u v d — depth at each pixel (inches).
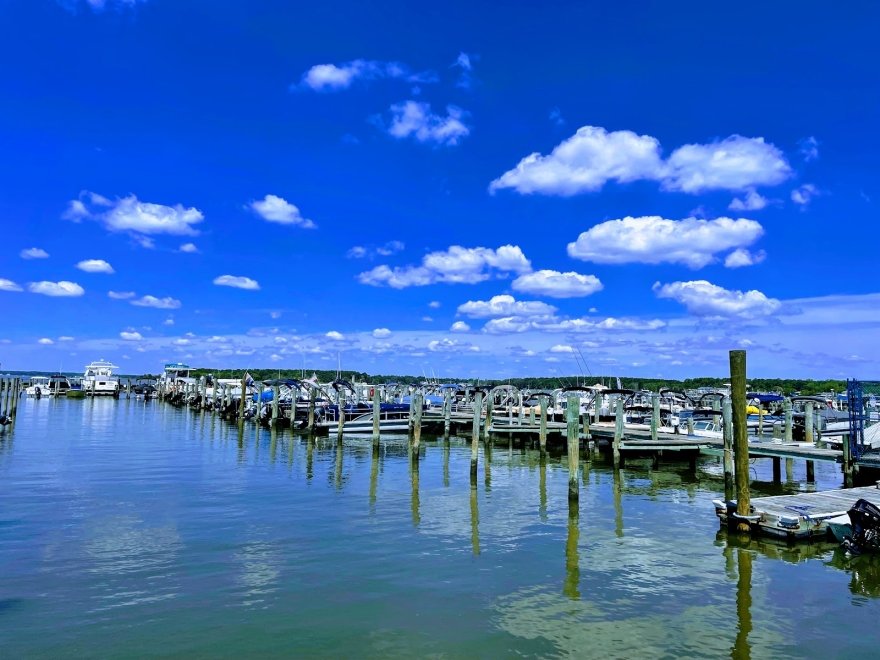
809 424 1551.4
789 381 5191.9
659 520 941.8
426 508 1010.1
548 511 1000.9
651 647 506.3
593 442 1726.1
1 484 1157.7
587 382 3868.1
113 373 5408.5
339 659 479.5
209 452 1702.8
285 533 839.7
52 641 505.7
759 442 1541.6
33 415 2987.2
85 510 954.1
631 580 667.4
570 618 563.5
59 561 705.6
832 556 754.8
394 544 794.2
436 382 3732.8
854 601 610.9
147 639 511.5
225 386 3336.6
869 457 1066.1
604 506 1044.5
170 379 5098.4
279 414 2647.6
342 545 786.2
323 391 2549.2
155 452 1679.4
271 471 1376.7
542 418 1561.3
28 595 602.2
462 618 560.1
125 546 767.7
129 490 1120.8
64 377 5236.2
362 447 1882.4
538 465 1561.3
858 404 1099.9
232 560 719.7
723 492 1184.8
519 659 481.7
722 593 631.2
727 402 1024.2
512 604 595.2
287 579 658.2
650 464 1574.8
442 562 722.8
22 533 817.5
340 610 575.8
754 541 818.8
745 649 504.7
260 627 536.4
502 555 751.7
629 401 2504.9
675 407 2511.1
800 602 607.5
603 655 490.9
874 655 497.4
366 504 1032.8
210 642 507.2
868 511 753.6
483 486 1229.7
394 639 515.5
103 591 615.5
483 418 2222.0
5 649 490.3
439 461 1615.4
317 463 1518.2
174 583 641.6
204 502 1029.2
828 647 510.9
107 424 2561.5
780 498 912.9
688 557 750.5
